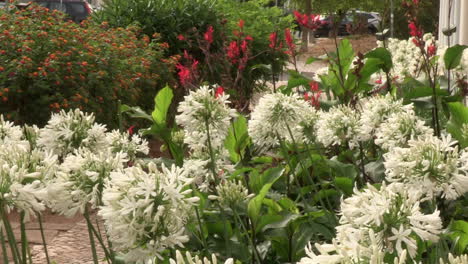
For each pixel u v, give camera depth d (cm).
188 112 331
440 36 1233
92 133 322
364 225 196
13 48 811
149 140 966
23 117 803
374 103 381
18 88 773
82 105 807
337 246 165
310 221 345
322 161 417
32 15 906
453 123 388
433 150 250
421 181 248
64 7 1928
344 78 560
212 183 371
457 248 290
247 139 430
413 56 752
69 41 848
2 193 242
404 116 328
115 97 843
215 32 1129
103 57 866
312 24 527
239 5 1425
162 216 221
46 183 261
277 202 368
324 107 552
